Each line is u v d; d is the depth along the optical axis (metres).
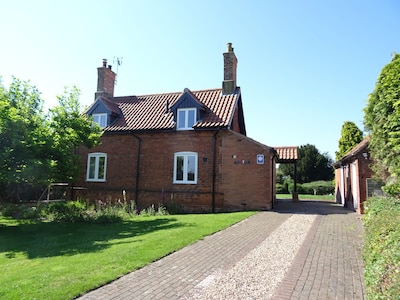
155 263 6.73
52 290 5.01
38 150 12.60
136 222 13.45
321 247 8.10
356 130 32.81
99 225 13.05
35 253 8.40
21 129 12.16
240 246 8.29
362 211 15.07
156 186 19.47
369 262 5.64
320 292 5.07
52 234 11.23
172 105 19.56
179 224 12.02
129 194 20.03
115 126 21.06
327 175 47.69
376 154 11.11
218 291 5.13
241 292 5.09
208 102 20.50
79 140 14.76
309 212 15.75
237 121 22.03
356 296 4.90
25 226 13.07
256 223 12.05
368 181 15.32
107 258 7.02
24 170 12.30
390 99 9.12
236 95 20.36
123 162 20.52
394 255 4.43
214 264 6.66
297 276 5.86
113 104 22.77
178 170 19.14
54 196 22.83
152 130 19.59
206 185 18.30
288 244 8.48
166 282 5.55
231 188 17.77
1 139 11.77
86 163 21.50
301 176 47.62
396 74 9.14
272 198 18.70
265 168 17.27
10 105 12.48
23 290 5.03
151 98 23.39
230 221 12.39
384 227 6.44
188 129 19.06
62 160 13.81
